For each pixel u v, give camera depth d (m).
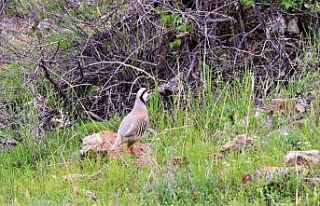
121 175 10.94
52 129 13.66
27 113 13.86
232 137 12.09
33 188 10.91
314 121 12.20
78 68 14.34
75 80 14.41
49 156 12.38
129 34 14.70
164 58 14.34
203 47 14.27
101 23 14.75
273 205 9.46
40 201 10.11
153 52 14.41
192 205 9.84
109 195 10.38
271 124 12.38
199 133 12.36
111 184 10.85
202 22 14.24
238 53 14.15
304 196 9.63
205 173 10.48
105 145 12.12
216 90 13.55
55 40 15.28
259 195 9.78
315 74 13.62
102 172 11.25
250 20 14.73
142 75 14.27
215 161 10.96
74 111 14.12
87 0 16.23
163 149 11.90
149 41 14.20
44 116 13.84
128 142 11.62
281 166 10.45
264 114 12.59
